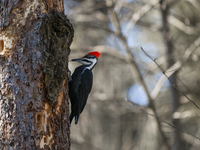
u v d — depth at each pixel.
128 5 15.52
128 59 13.94
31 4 4.61
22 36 4.54
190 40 15.12
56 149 4.66
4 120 4.41
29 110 4.44
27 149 4.34
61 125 4.89
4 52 4.53
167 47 14.38
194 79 14.66
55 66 4.74
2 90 4.47
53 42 4.75
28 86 4.48
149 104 13.34
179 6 14.88
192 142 14.23
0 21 4.59
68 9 16.00
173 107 14.34
